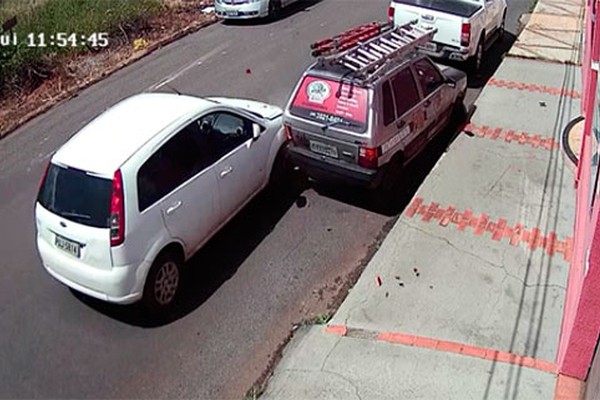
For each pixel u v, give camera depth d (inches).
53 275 277.7
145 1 686.5
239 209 329.7
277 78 526.6
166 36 638.5
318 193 370.9
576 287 247.8
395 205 361.1
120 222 254.1
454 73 434.0
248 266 313.4
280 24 674.8
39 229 275.6
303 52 585.9
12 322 280.2
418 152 390.0
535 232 326.0
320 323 273.6
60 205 263.7
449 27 495.8
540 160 393.4
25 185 389.1
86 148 268.4
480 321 269.3
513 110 461.4
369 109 326.3
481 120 445.7
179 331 275.0
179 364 258.8
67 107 498.6
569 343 227.3
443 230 327.3
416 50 390.6
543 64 551.2
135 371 255.9
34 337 272.2
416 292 285.9
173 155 279.6
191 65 567.8
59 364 259.1
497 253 310.8
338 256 321.1
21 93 525.3
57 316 283.3
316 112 340.2
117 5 662.5
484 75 538.9
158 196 269.4
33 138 451.8
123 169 256.8
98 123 285.6
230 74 540.1
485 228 329.1
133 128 278.7
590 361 227.6
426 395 232.4
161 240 271.3
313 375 245.0
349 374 244.1
